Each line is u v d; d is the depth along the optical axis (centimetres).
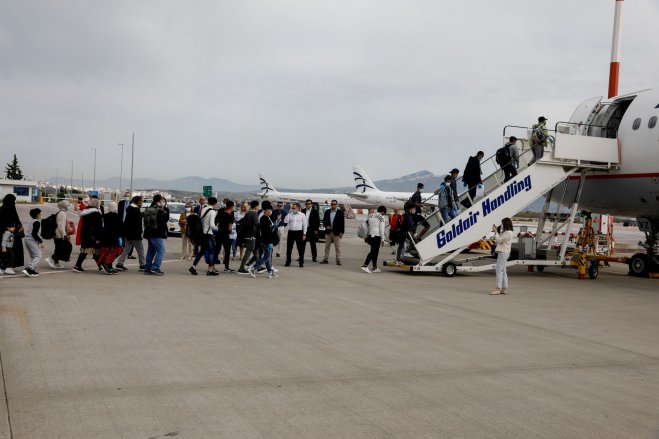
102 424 446
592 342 819
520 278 1717
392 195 8912
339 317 944
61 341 711
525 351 746
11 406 480
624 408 527
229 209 1550
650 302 1266
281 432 442
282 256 2227
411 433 448
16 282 1212
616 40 2139
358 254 2458
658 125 1638
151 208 1420
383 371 627
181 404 500
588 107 1952
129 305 983
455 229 1622
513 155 1773
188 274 1494
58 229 1450
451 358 695
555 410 514
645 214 1833
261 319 903
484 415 495
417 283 1465
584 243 1994
